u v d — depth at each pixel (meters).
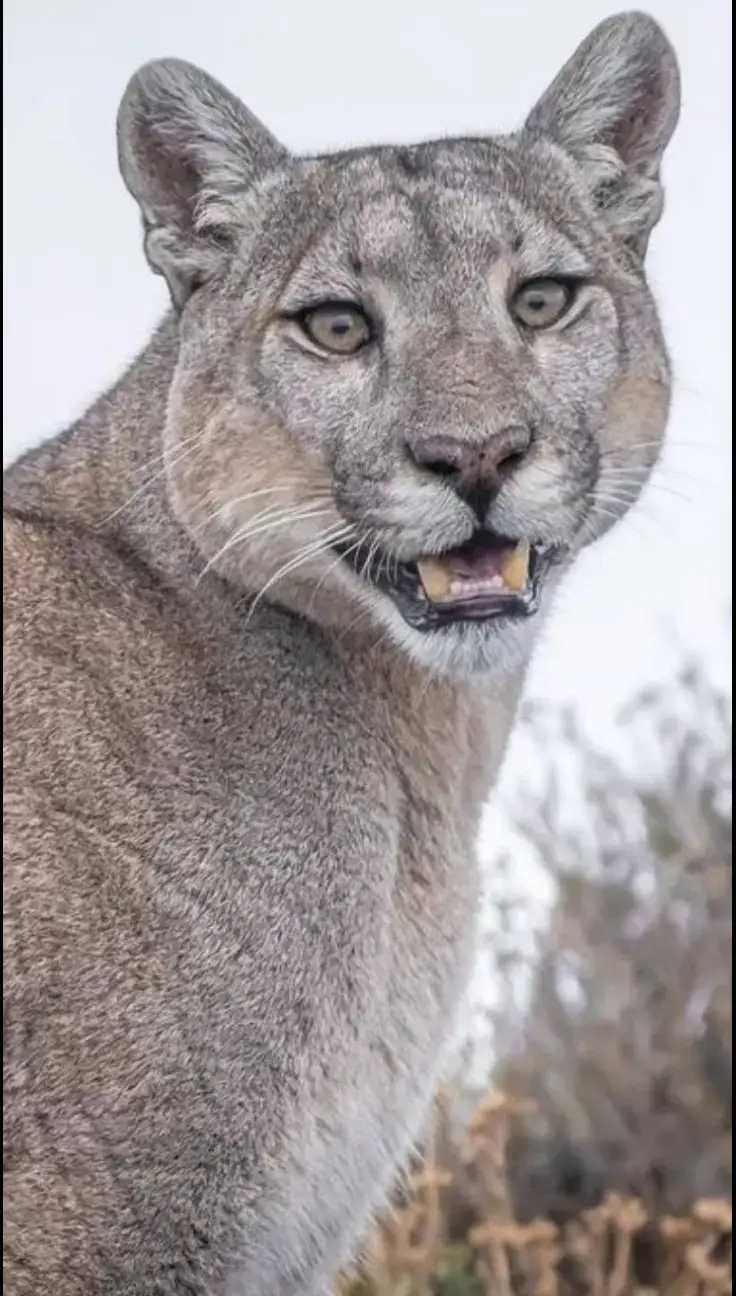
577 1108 13.81
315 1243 9.05
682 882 14.88
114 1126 8.37
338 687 9.12
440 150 9.41
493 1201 12.66
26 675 8.84
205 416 9.12
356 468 8.79
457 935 9.40
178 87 9.49
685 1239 12.20
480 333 8.80
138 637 9.02
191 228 9.50
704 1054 14.29
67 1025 8.39
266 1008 8.62
